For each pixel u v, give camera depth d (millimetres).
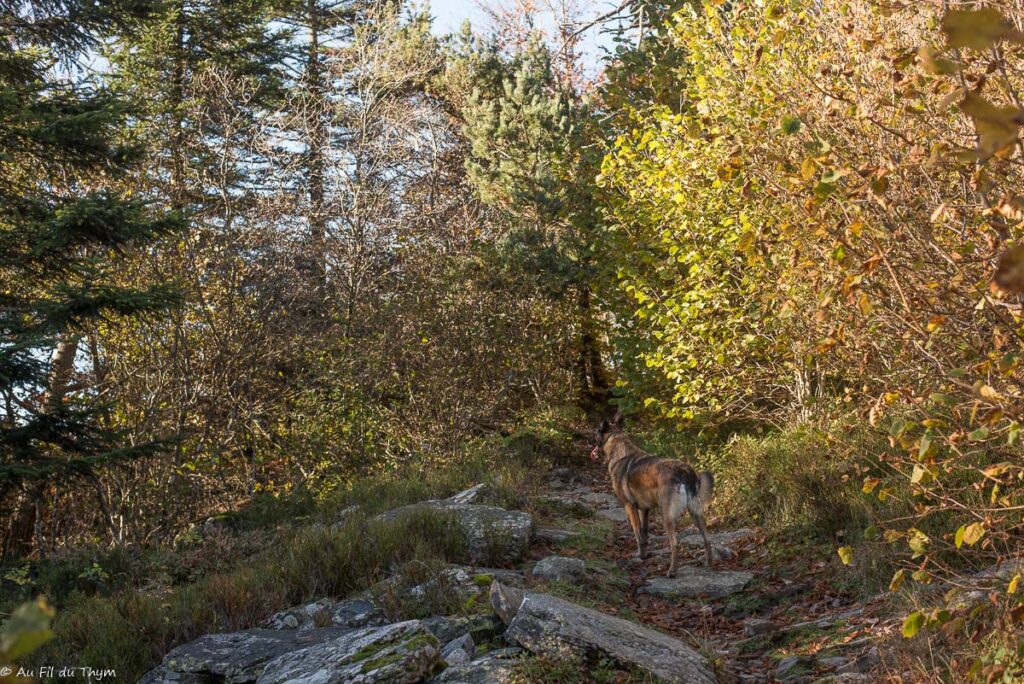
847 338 6141
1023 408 4137
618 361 17250
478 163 19516
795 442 10258
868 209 4766
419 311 16859
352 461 15859
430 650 5684
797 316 7008
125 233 11648
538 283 17906
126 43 19578
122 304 11328
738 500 10688
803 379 11344
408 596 7633
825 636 6344
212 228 15930
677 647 6137
